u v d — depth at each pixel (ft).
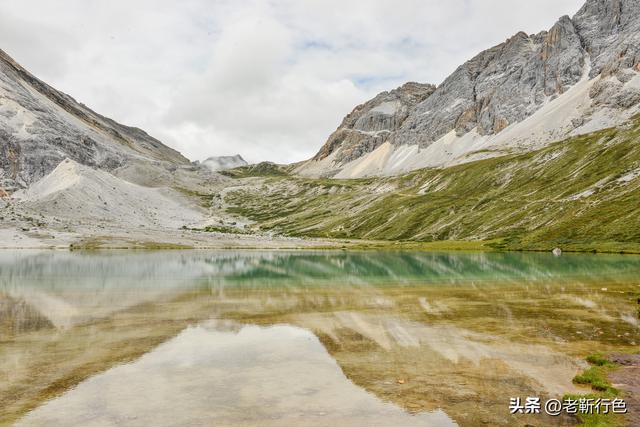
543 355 80.07
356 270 256.93
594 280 191.93
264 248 579.07
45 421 53.52
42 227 560.20
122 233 595.88
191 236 649.61
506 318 112.88
